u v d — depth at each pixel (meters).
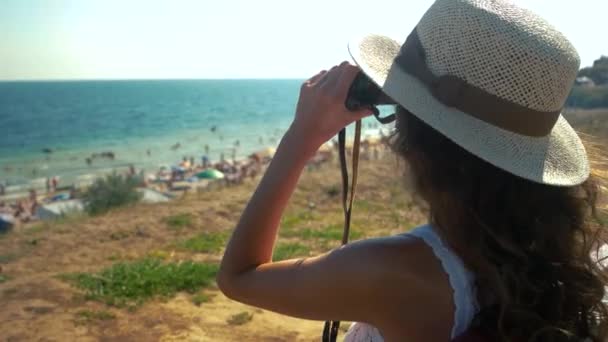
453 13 1.15
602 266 1.33
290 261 1.25
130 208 12.64
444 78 1.13
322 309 1.20
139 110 126.81
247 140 68.00
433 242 1.18
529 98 1.12
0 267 7.88
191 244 9.27
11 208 26.89
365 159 17.06
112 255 8.67
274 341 5.34
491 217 1.14
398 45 1.47
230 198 13.49
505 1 1.17
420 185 1.21
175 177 35.25
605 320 1.23
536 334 1.11
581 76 40.78
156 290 6.64
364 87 1.28
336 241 9.39
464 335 1.13
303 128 1.30
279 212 1.31
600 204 1.32
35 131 80.31
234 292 1.29
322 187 14.18
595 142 1.51
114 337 5.38
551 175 1.14
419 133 1.19
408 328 1.17
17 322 5.68
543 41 1.12
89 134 75.88
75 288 6.71
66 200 25.61
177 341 5.30
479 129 1.12
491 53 1.10
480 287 1.15
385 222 11.02
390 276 1.15
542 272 1.15
